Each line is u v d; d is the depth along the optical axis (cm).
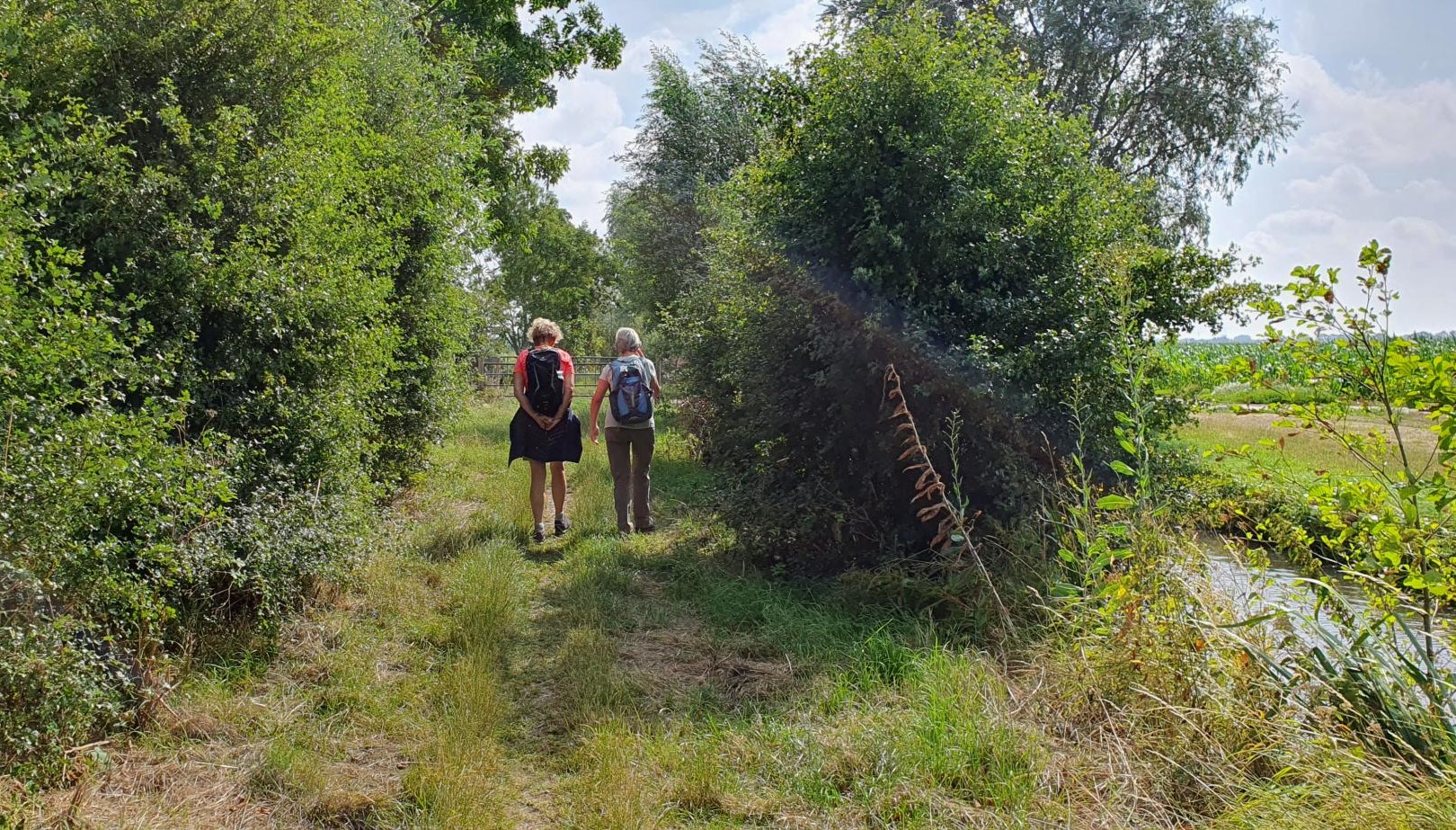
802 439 630
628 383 760
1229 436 1379
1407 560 371
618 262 2464
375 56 796
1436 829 258
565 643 485
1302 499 470
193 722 362
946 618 511
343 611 511
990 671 431
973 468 575
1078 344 557
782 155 681
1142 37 2319
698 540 720
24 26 452
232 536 421
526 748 375
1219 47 2309
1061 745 363
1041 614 485
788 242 619
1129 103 2386
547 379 731
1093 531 477
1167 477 577
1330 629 454
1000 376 553
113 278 439
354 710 393
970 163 597
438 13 1677
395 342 637
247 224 485
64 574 323
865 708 402
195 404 466
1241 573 488
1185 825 307
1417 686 342
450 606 536
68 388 348
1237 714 348
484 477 1023
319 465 520
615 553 679
